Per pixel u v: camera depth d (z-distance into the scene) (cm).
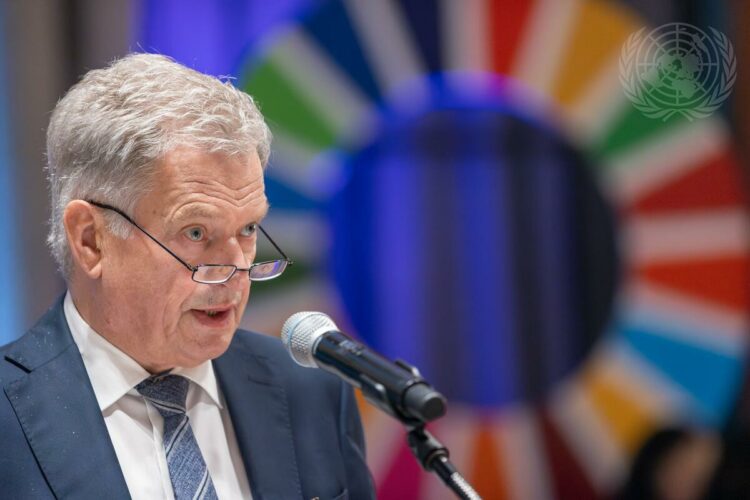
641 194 982
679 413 982
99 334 442
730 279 981
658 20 980
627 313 982
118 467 421
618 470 980
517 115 973
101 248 423
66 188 427
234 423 467
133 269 415
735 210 980
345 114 949
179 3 910
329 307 942
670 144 980
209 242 415
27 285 860
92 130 412
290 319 415
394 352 957
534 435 976
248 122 419
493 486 970
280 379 494
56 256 448
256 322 924
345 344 385
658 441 980
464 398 969
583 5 974
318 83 945
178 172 405
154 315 419
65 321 455
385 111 955
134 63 428
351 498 493
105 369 440
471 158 969
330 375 512
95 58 881
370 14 952
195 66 914
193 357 430
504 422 973
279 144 936
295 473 468
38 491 407
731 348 981
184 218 405
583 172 980
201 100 414
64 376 435
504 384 973
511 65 973
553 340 977
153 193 406
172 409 446
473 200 968
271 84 936
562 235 978
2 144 853
